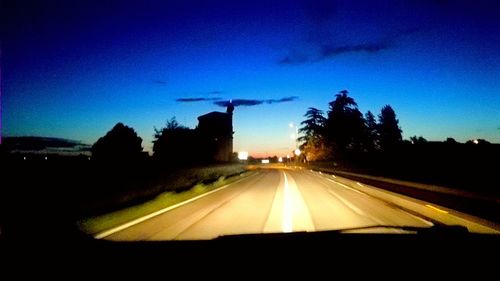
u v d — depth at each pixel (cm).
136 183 1773
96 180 1458
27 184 1157
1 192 1048
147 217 1235
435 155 3095
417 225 1060
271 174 5091
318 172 5728
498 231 962
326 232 947
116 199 1512
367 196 1922
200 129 7331
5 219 916
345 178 3781
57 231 919
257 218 1211
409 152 3747
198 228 1033
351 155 5959
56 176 1330
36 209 1040
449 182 2117
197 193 2136
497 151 2472
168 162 3275
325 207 1482
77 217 1078
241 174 4838
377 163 4472
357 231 960
